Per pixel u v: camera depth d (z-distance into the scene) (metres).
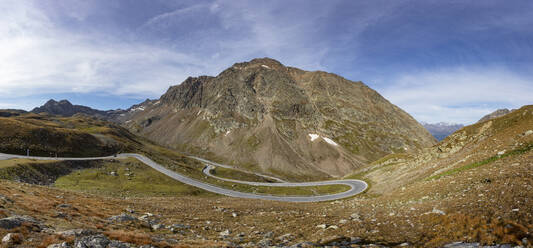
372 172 143.38
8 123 128.75
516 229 16.45
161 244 18.72
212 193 117.56
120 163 134.38
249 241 25.31
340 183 145.62
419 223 22.39
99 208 35.56
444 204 24.64
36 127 138.38
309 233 26.70
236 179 192.12
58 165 101.56
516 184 23.03
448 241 17.61
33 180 78.69
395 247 18.42
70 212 25.84
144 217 35.00
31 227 17.27
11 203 23.06
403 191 46.66
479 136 64.38
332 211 45.28
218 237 26.80
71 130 162.88
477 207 20.95
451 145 74.50
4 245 14.03
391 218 26.50
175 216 39.66
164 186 108.25
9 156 102.06
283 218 37.84
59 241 15.52
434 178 48.34
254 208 56.47
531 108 56.25
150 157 169.00
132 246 17.36
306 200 112.12
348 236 22.77
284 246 21.97
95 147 158.38
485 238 16.64
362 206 44.78
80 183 90.06
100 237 17.20
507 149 39.75
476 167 39.44
